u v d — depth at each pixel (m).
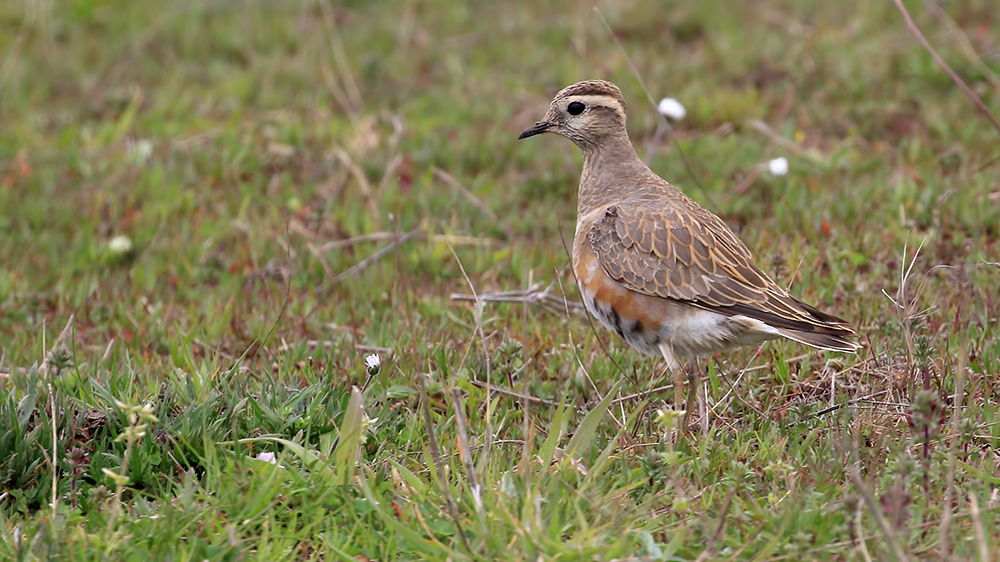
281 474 11.08
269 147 21.56
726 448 11.70
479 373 13.81
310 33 26.62
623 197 14.17
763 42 24.41
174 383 12.76
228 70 25.45
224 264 17.97
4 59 26.33
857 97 22.05
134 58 26.09
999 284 15.18
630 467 11.71
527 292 15.73
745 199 18.80
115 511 10.28
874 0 25.34
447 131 22.14
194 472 11.45
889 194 18.19
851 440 11.54
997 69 22.03
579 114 14.56
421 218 19.48
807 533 10.18
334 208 19.62
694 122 21.91
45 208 19.89
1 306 17.00
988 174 18.47
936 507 10.27
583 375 13.49
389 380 13.62
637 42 25.45
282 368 13.91
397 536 10.36
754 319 12.27
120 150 22.12
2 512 10.64
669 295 12.65
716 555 9.93
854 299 15.21
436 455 11.12
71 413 11.98
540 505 10.42
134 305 16.92
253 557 10.24
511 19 26.98
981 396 12.84
